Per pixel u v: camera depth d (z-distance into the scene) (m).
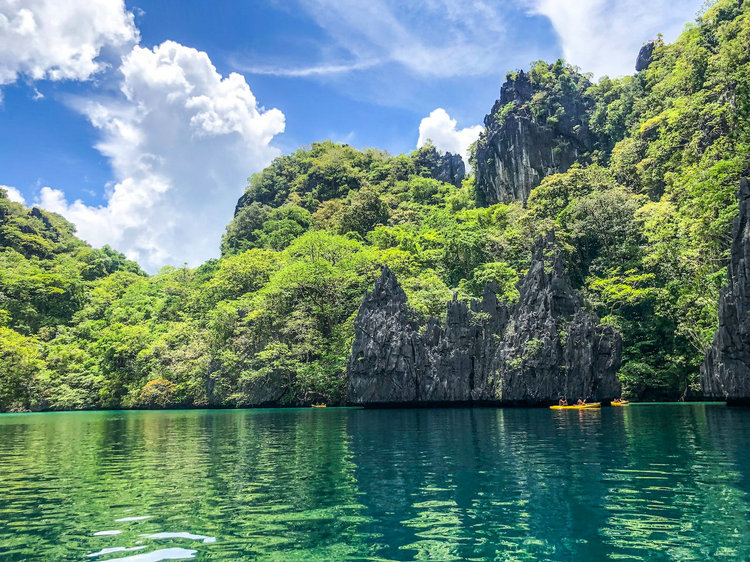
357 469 17.50
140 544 10.22
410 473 16.55
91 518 12.21
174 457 22.03
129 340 87.75
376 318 57.12
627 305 65.12
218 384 71.19
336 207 133.88
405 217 115.50
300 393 65.69
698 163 74.00
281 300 71.88
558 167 112.88
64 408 84.69
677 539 9.84
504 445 22.50
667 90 102.94
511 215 92.62
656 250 67.88
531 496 13.27
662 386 59.62
